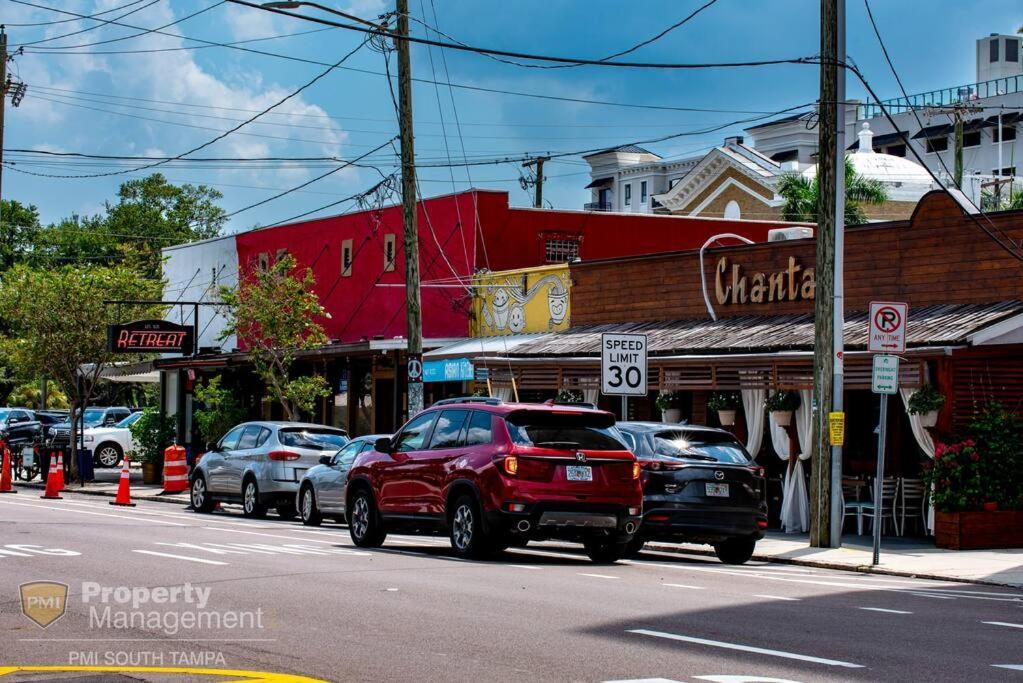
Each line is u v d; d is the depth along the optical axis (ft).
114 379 166.20
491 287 112.06
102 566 50.21
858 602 44.83
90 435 156.87
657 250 126.11
